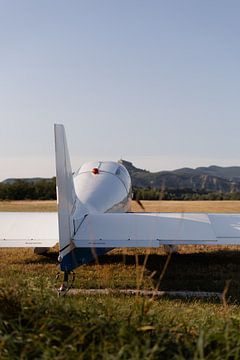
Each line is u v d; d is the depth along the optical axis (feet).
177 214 31.99
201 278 30.58
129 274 31.17
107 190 38.60
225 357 10.11
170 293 25.61
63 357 9.70
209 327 11.55
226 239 28.43
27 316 11.32
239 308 21.12
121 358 9.72
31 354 10.10
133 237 27.04
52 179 186.91
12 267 33.35
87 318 11.55
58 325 11.14
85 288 26.12
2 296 12.26
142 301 12.34
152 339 10.78
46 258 38.19
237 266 34.94
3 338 10.20
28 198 182.50
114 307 12.70
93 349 10.11
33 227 34.42
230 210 103.30
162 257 38.88
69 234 25.93
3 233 32.76
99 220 29.19
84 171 41.11
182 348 10.69
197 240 27.73
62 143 25.27
